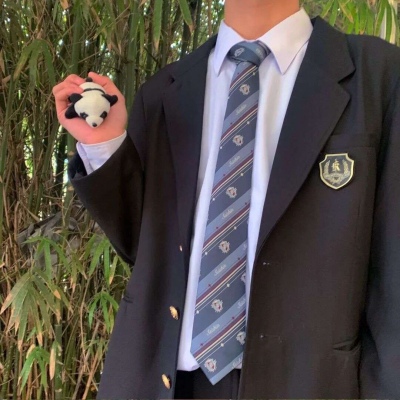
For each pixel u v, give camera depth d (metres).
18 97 1.17
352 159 0.62
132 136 0.79
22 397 1.19
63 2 0.92
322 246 0.62
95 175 0.68
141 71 1.13
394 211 0.61
